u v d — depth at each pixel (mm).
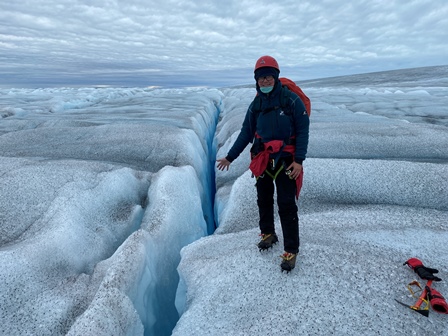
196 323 2225
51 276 2793
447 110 12352
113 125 8328
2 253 2756
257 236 3172
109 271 2564
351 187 4395
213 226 6055
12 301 2416
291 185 2170
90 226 3648
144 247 2971
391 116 12000
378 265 2430
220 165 2365
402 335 1823
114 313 2178
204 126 12438
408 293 2135
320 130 7828
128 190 4684
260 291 2346
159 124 8914
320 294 2207
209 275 2725
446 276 2291
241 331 2031
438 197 4043
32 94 26938
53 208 3613
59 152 6531
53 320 2322
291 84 2123
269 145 2090
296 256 2580
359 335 1853
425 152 6465
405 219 3418
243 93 26344
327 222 3416
